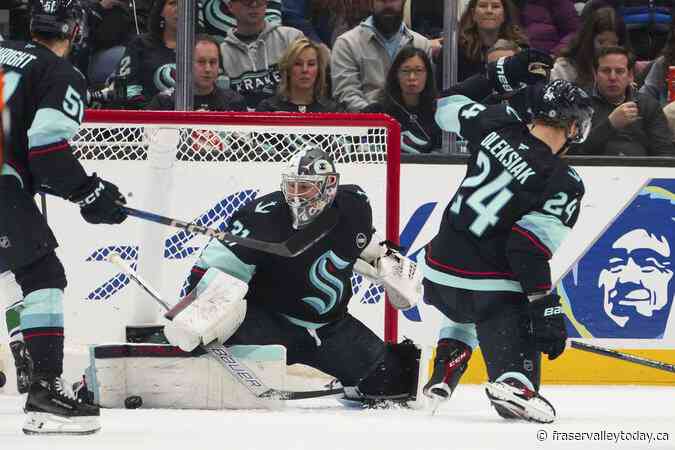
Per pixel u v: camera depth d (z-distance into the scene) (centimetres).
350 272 1293
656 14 1903
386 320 1578
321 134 1552
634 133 1712
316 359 1325
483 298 1211
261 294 1288
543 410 1195
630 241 1670
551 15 1861
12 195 1048
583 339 1667
